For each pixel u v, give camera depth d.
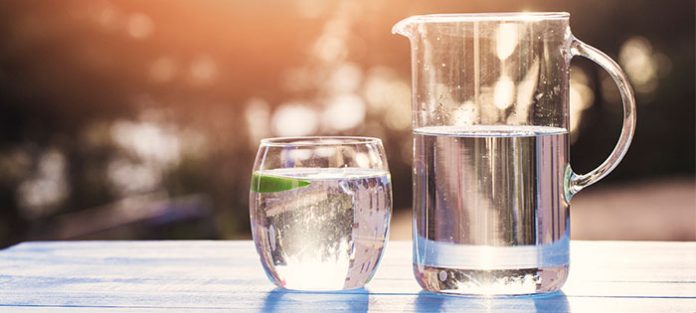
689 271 1.12
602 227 5.64
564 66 1.03
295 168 1.05
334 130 6.25
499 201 1.01
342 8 5.95
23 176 5.52
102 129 5.60
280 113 6.01
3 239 5.41
